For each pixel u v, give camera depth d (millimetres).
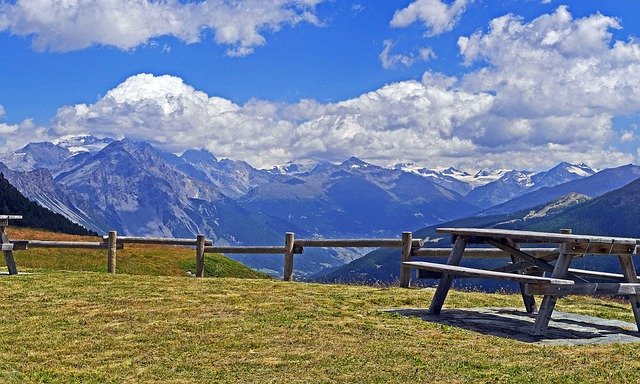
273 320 13414
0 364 10164
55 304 15062
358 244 20672
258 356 10602
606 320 14547
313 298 16328
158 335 12055
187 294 16609
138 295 16312
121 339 11797
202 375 9570
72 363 10297
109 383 9266
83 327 12758
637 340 12203
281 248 21797
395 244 20234
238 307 14797
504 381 9062
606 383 8969
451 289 20594
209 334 12141
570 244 12344
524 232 13438
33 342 11594
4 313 14062
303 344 11414
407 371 9609
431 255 19516
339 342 11562
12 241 21391
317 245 21328
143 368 9977
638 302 13055
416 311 15016
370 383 9031
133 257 40281
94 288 17406
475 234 13930
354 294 17312
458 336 12266
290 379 9266
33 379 9422
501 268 15477
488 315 14766
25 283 18266
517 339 12117
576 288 12219
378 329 12711
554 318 14656
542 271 15094
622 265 12945
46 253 36938
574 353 10891
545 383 8961
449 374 9453
